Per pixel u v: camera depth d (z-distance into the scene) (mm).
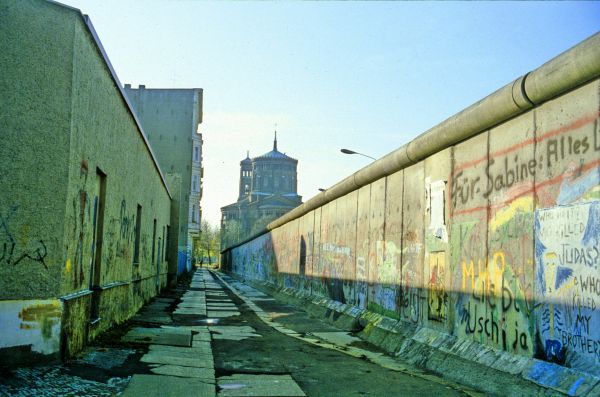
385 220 12594
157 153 50562
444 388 7184
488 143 8062
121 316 12242
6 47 6512
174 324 13289
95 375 6578
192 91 51531
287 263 27188
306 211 22547
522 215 7078
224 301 22828
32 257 6605
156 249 21906
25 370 6270
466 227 8602
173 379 6855
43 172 6730
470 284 8367
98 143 8820
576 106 6168
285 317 16953
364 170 13883
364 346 11258
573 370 5895
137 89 51062
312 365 8602
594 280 5691
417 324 10367
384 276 12453
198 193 61125
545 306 6496
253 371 7945
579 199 6012
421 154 10375
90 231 8523
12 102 6543
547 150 6648
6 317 6418
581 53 5820
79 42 7262
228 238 107188
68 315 7098
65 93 6938
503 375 6871
